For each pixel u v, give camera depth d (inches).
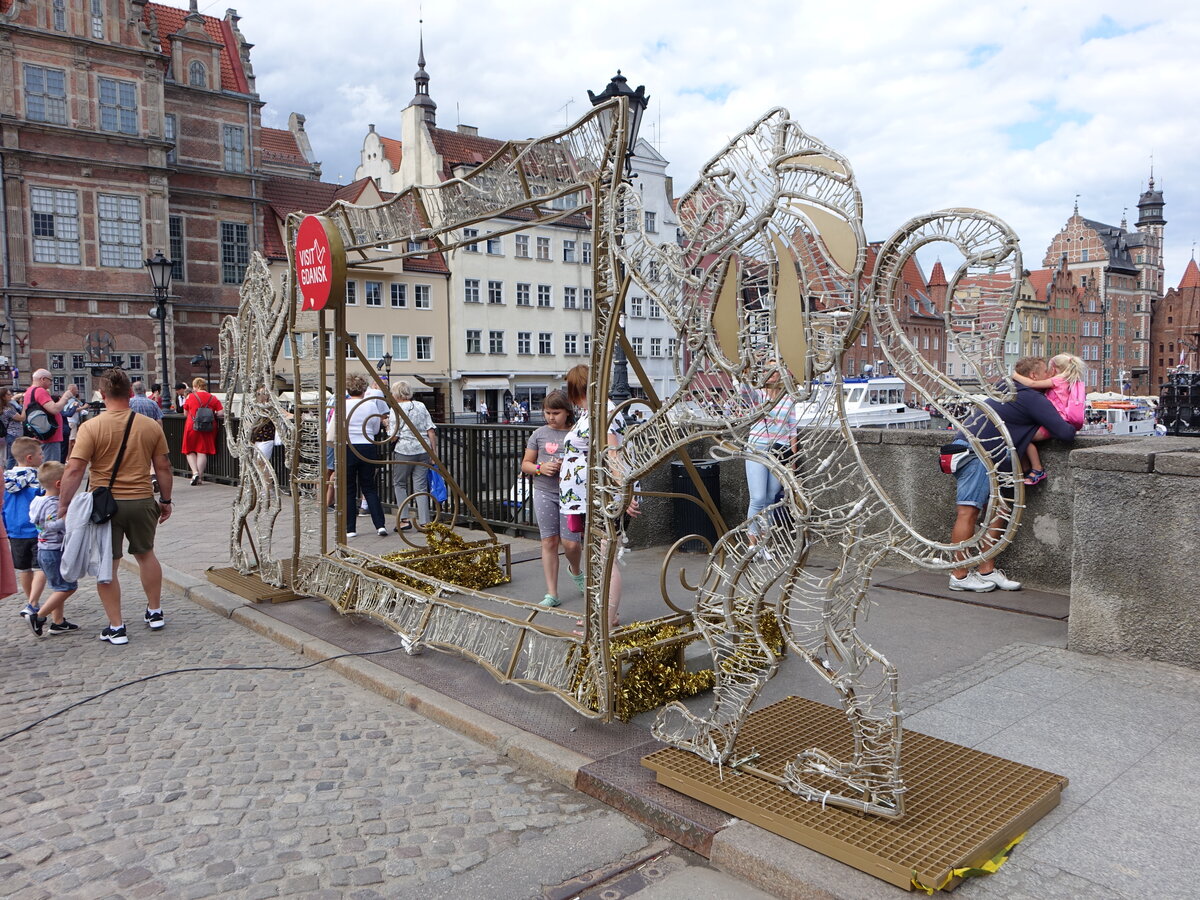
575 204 161.3
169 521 425.1
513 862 116.0
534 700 170.4
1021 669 171.5
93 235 1386.6
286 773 144.3
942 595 234.4
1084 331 4104.3
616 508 147.5
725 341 125.4
